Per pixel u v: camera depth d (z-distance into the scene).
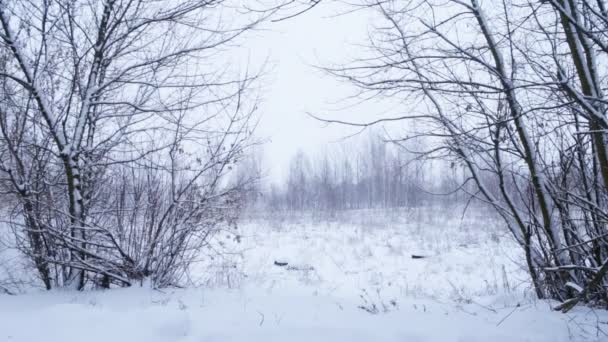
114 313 3.94
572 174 5.02
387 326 3.80
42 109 4.92
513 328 3.87
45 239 5.15
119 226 5.30
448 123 4.91
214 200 5.55
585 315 4.14
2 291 5.21
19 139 5.02
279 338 3.52
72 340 3.39
